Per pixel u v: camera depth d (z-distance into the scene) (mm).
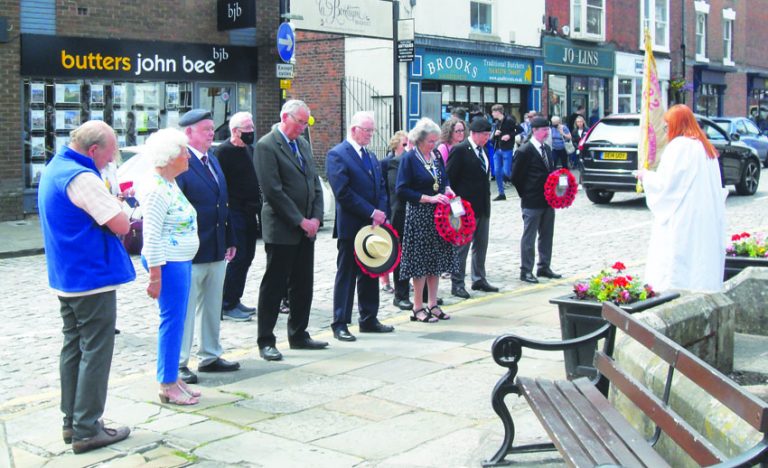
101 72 17031
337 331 7730
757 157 19953
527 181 10297
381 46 22719
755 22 39062
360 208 7543
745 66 38500
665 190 6645
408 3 22156
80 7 16734
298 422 5543
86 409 5133
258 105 19781
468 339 7645
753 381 5633
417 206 8180
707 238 6629
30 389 6590
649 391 3910
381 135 22844
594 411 4156
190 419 5641
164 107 18219
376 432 5320
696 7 34344
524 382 4625
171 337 5906
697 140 6676
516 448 4730
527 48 25922
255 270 11500
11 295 10156
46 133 16625
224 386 6375
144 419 5660
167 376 5922
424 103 21922
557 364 6707
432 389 6180
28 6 16094
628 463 3543
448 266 8344
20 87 16094
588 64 28500
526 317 8477
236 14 18344
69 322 5227
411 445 5086
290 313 7426
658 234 6750
